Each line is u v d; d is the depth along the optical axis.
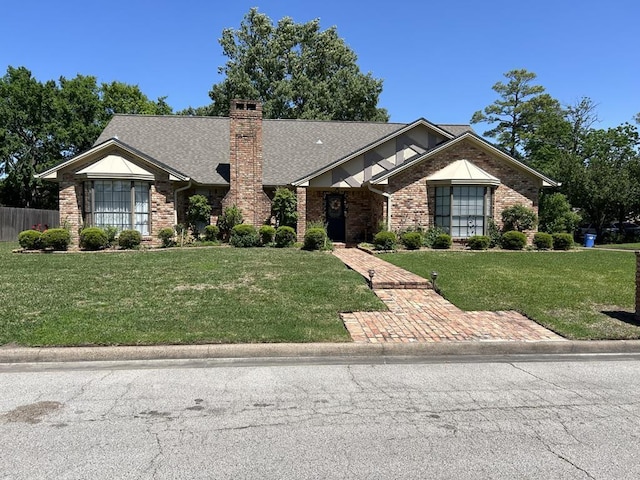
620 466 3.44
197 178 20.11
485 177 17.41
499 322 7.62
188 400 4.68
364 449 3.67
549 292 9.68
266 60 40.50
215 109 40.91
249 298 8.76
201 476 3.27
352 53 43.09
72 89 36.06
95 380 5.25
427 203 17.94
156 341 6.26
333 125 24.44
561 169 30.56
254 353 6.16
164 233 17.38
